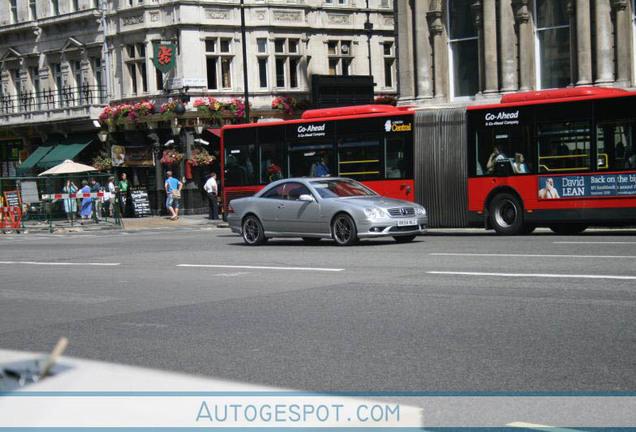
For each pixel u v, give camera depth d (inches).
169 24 1959.9
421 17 1571.1
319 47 2094.0
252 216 923.4
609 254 642.2
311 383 284.4
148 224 1643.7
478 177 983.6
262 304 470.3
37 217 1521.9
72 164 1707.7
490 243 806.5
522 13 1438.2
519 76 1454.2
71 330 416.8
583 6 1359.5
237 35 1999.3
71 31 2182.6
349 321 403.9
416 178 1025.5
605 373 284.7
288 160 1119.6
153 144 2021.4
